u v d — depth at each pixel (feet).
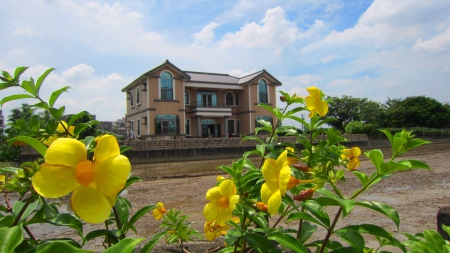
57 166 2.83
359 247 4.20
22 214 3.84
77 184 2.93
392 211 4.03
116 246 2.67
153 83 97.04
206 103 117.60
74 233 16.21
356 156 7.19
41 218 3.93
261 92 119.44
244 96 119.24
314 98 6.38
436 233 5.71
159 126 96.37
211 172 51.01
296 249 4.31
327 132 7.46
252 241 4.67
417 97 163.94
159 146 74.74
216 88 116.06
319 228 16.10
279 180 3.98
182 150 76.54
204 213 4.70
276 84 122.21
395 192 27.45
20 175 3.97
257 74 119.03
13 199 23.24
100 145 3.12
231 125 121.80
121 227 4.97
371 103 162.71
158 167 61.41
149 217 19.69
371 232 4.39
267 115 118.83
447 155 69.46
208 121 116.78
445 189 28.58
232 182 4.80
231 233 4.90
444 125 161.89
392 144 4.70
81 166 3.05
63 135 5.34
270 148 6.97
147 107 96.37
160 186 35.42
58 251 2.48
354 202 4.13
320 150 7.28
